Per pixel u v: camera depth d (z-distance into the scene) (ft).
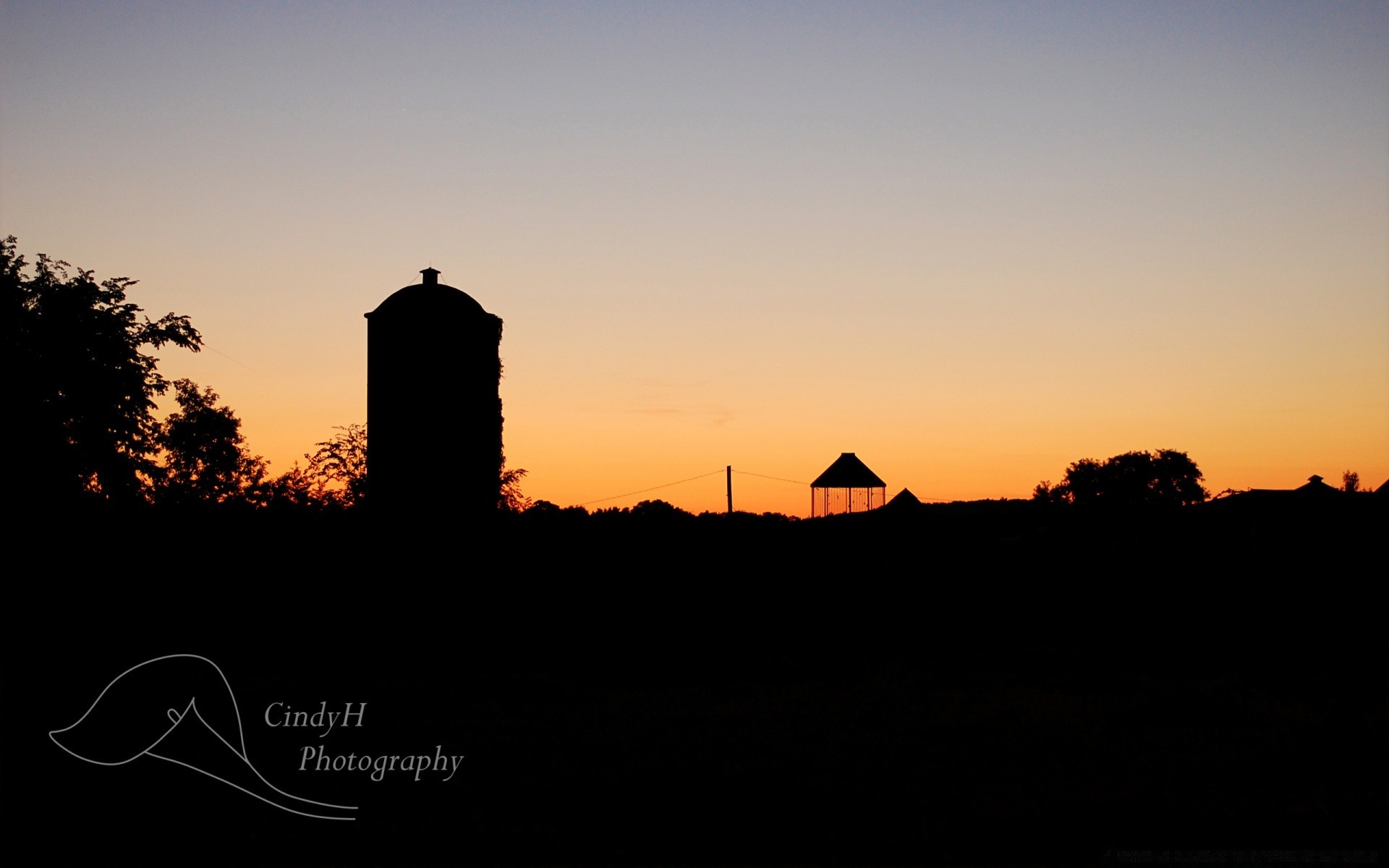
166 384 146.41
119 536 111.86
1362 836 35.99
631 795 42.34
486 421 129.49
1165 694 66.64
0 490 120.47
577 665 86.48
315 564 110.93
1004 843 35.53
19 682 72.28
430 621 105.91
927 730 55.47
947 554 127.34
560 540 118.01
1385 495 116.57
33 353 131.85
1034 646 97.91
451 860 34.63
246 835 37.73
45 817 40.19
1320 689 67.67
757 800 41.29
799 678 78.18
